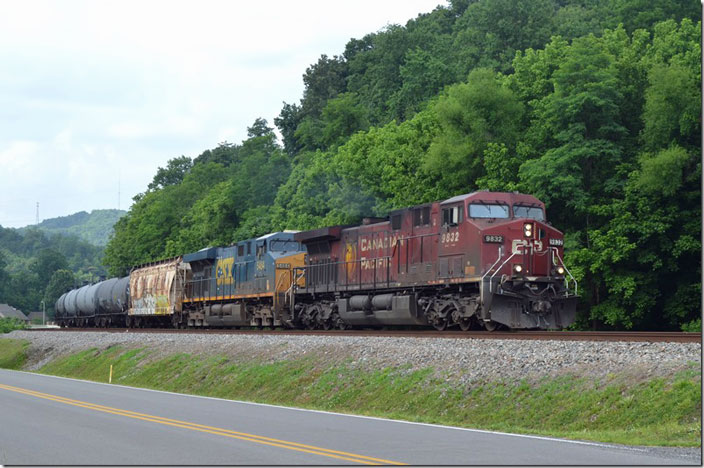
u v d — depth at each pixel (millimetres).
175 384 34812
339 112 80188
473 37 78938
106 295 67875
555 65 46656
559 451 13469
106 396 25562
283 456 12875
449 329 32031
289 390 28125
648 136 41125
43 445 14500
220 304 47938
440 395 22266
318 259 39281
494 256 27859
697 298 40719
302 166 76312
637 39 47188
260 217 76938
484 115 46656
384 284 33312
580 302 43594
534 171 41438
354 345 29375
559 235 29062
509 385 21062
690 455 13180
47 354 55719
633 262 41688
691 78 40031
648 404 17125
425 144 53125
